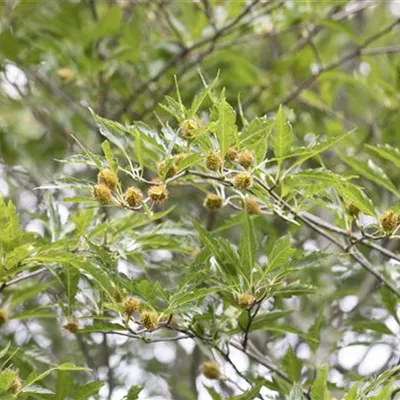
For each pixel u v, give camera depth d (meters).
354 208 2.88
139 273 3.23
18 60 3.43
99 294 2.94
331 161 3.41
